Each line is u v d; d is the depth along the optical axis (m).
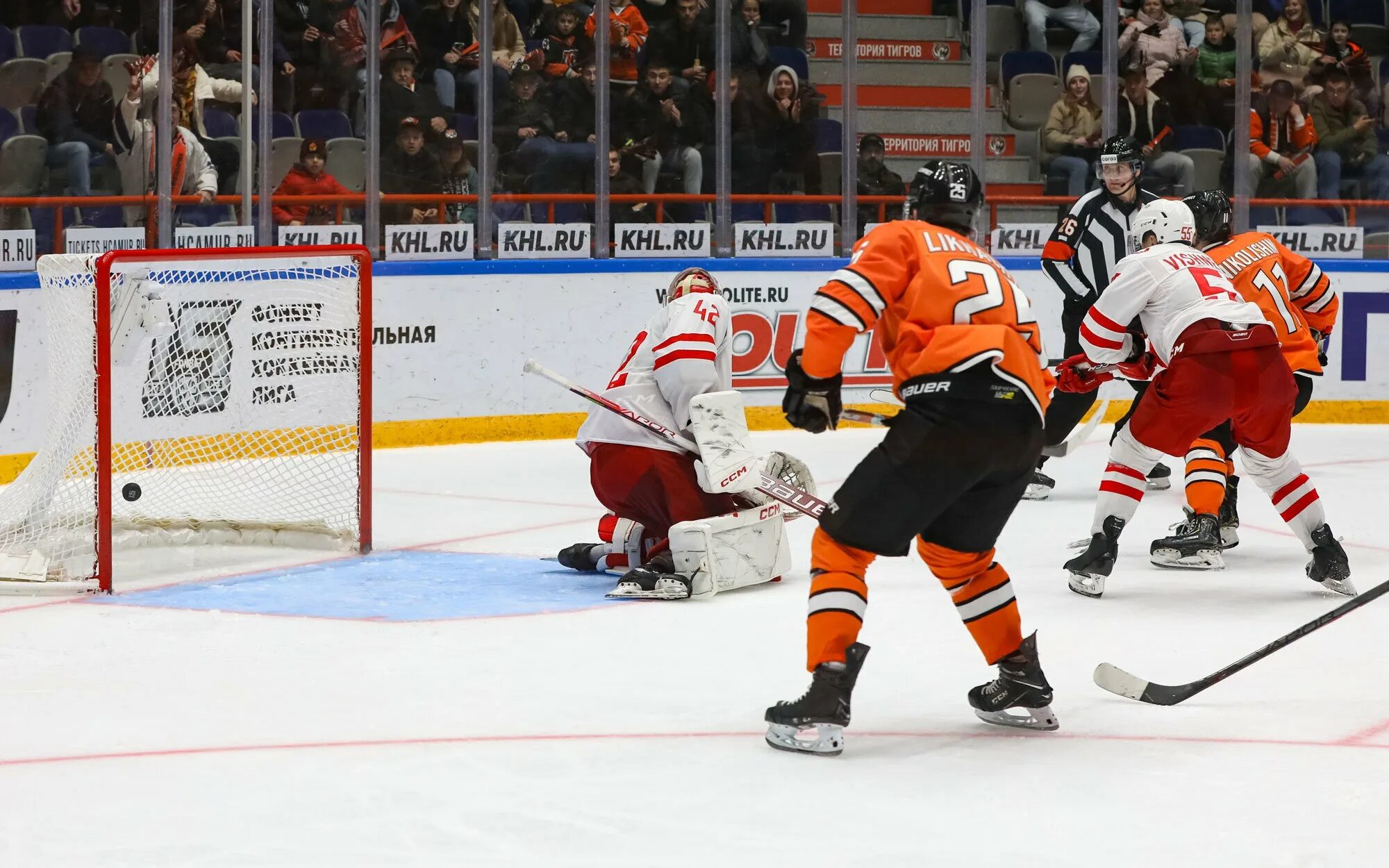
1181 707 5.74
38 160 13.60
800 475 8.14
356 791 4.68
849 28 15.91
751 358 15.26
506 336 14.38
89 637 6.91
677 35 15.82
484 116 15.09
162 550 9.06
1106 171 10.62
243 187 14.51
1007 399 4.98
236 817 4.43
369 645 6.73
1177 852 4.14
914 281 5.04
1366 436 14.74
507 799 4.59
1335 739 5.29
